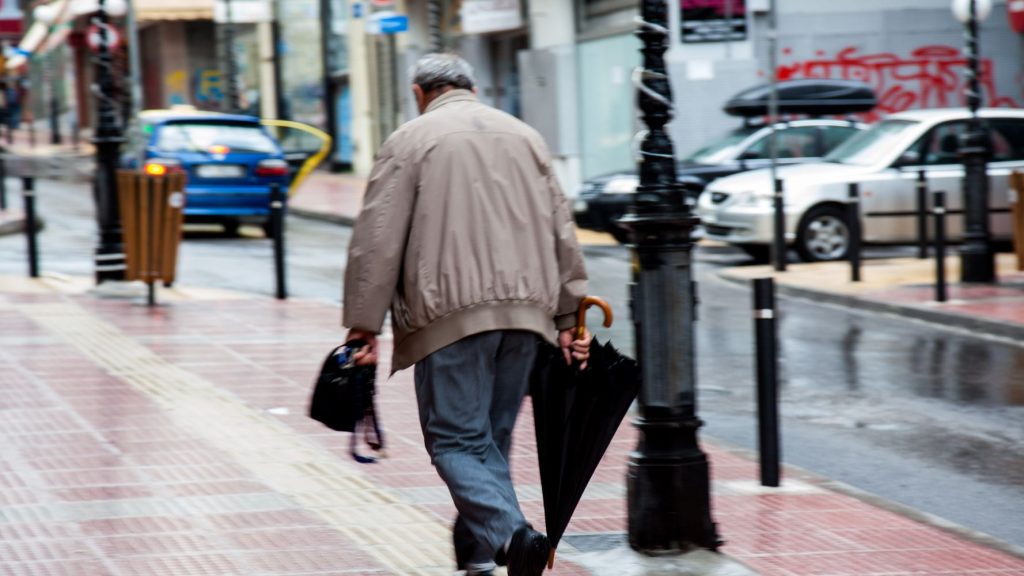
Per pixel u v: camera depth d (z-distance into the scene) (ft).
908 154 141.79
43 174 292.40
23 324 94.32
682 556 43.55
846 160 146.20
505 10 226.38
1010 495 56.08
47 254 148.77
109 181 114.11
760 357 54.44
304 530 46.70
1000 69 203.51
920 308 103.91
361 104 286.46
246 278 129.18
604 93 207.92
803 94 158.40
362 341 38.06
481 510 36.68
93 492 51.34
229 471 54.90
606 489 53.93
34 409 66.44
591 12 211.82
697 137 191.31
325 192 244.83
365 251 37.01
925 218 135.85
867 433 67.05
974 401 74.13
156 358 81.61
